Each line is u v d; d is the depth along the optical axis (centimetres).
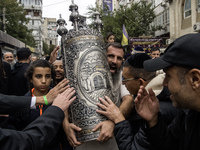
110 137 130
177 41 93
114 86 170
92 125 130
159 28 1519
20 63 315
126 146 119
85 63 138
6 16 2003
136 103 110
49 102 139
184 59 87
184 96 90
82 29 148
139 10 1539
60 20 160
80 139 132
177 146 113
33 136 104
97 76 137
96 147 156
